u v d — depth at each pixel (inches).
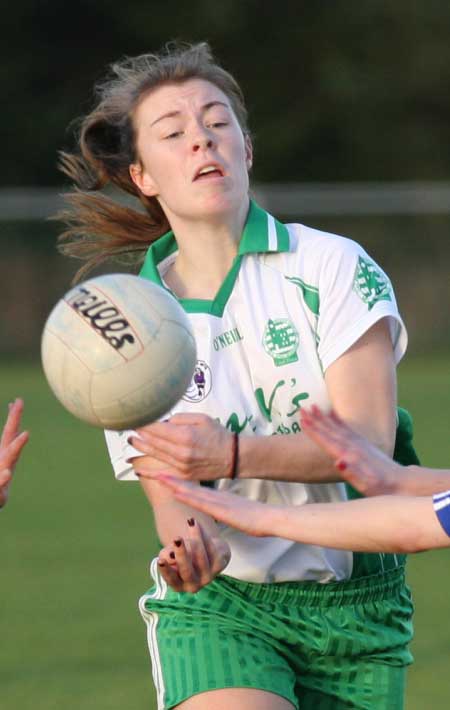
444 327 2187.5
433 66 2800.2
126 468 447.2
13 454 412.2
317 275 427.8
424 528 341.7
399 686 440.5
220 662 414.3
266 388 427.2
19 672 644.7
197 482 404.8
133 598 795.4
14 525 1021.2
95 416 383.2
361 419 413.4
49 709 583.2
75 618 749.9
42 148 2815.0
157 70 445.1
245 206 442.9
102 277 396.8
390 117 2819.9
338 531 348.5
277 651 426.6
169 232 467.8
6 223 2159.2
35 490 1173.1
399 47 2812.5
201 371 428.8
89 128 477.7
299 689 436.8
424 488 359.6
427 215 2191.2
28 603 783.7
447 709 575.5
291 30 2829.7
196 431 390.6
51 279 2156.7
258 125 2829.7
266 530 354.9
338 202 2146.9
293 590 428.8
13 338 2146.9
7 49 2822.3
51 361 385.4
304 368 425.7
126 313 382.0
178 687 414.0
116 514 1064.2
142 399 379.6
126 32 2888.8
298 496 434.6
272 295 430.3
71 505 1103.6
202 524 429.7
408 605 452.8
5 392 1787.6
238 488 433.4
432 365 2043.6
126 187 489.1
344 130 2822.3
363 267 429.1
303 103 2824.8
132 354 377.1
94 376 377.1
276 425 429.1
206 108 435.8
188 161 428.8
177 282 447.2
